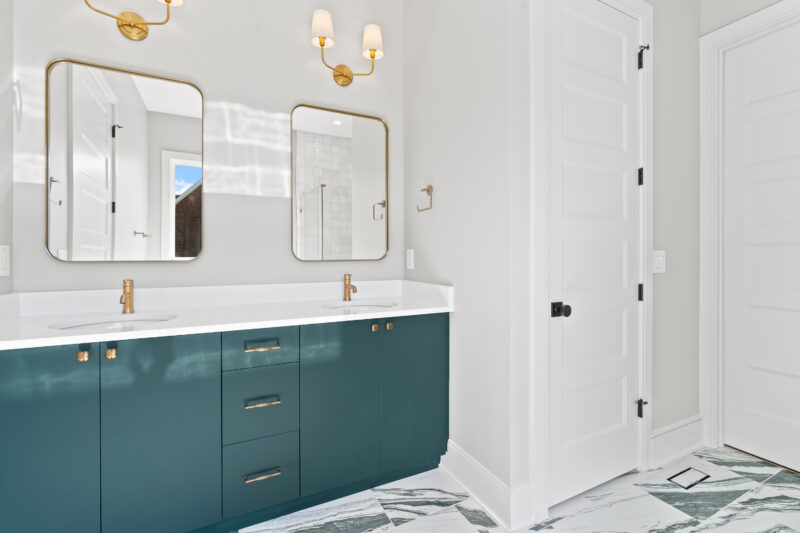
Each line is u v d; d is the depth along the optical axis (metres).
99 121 1.67
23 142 1.53
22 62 1.53
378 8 2.28
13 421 1.11
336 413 1.63
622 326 1.84
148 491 1.29
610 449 1.80
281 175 2.04
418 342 1.82
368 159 2.26
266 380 1.48
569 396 1.66
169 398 1.32
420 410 1.83
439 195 1.98
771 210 1.92
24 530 1.13
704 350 2.14
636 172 1.88
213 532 1.46
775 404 1.93
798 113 1.81
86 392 1.20
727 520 1.52
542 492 1.56
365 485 1.77
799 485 1.75
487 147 1.62
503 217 1.54
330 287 2.15
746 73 2.00
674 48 2.02
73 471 1.19
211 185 1.88
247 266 1.96
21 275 1.53
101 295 1.65
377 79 2.28
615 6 1.77
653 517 1.55
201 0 1.85
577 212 1.67
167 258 1.78
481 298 1.67
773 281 1.92
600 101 1.74
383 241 2.31
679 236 2.06
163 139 1.78
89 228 1.64
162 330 1.28
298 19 2.06
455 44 1.83
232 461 1.43
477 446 1.71
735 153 2.05
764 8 1.86
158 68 1.77
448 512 1.60
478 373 1.70
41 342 1.12
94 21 1.65
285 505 1.59
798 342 1.84
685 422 2.08
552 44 1.58
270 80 2.00
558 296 1.62
